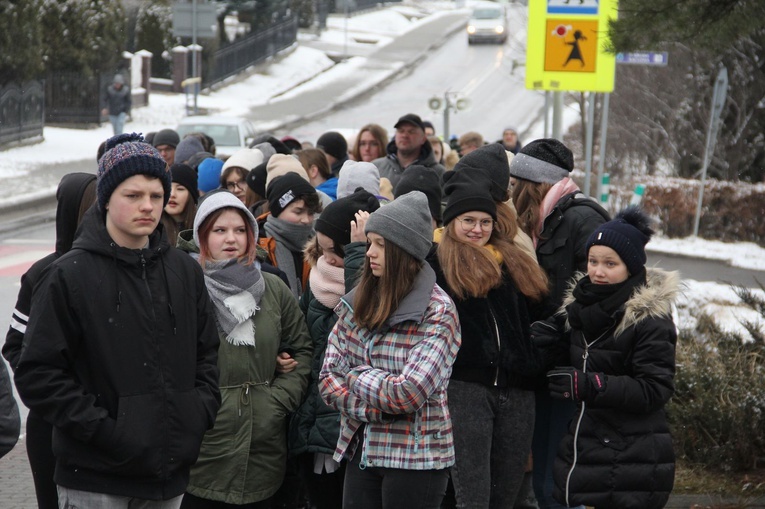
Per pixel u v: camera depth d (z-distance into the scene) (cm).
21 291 675
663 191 2727
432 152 1340
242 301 702
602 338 662
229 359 700
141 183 549
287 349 736
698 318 1220
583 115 3127
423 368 615
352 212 750
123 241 560
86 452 544
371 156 1477
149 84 5972
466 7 12288
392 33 9719
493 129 5478
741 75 2939
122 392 544
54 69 4747
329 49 8469
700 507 871
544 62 1614
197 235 711
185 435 560
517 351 675
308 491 772
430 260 696
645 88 3022
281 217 878
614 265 654
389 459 629
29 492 923
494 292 682
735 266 2366
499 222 709
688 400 1036
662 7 944
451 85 6931
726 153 3039
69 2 4691
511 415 692
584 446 653
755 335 1098
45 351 536
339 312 659
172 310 563
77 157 3884
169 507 570
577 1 1591
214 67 6644
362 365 642
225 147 3428
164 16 6556
